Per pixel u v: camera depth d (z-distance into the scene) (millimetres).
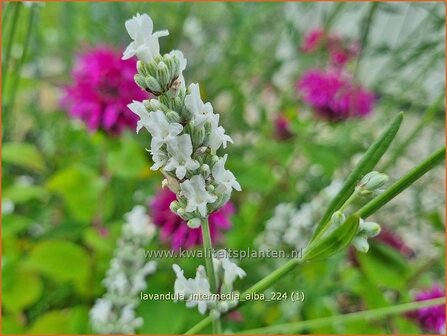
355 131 241
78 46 269
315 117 227
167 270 169
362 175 81
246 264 182
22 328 169
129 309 139
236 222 196
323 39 240
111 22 280
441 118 220
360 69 244
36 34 253
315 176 232
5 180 222
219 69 275
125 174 190
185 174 71
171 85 69
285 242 182
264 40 300
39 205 228
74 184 188
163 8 277
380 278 156
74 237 207
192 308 159
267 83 271
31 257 168
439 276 206
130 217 147
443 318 158
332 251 77
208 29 307
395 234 210
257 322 171
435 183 248
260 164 218
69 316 171
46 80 271
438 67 223
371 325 163
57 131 256
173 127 67
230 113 259
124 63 181
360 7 226
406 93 230
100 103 181
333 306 183
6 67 145
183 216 75
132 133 220
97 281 176
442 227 208
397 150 198
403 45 219
